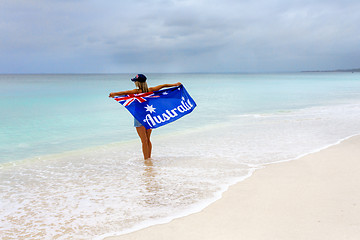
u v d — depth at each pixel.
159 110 6.71
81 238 3.30
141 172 5.84
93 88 41.00
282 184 4.73
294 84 49.34
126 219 3.75
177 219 3.65
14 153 7.73
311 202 3.93
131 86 48.44
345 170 5.31
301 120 12.09
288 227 3.26
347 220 3.36
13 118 13.80
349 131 9.45
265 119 12.74
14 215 4.00
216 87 41.06
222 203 4.07
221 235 3.18
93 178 5.56
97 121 13.12
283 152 7.00
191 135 9.62
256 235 3.12
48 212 4.07
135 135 10.16
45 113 15.54
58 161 6.84
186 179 5.28
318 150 6.93
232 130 10.31
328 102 19.91
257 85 47.03
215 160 6.52
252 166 5.92
